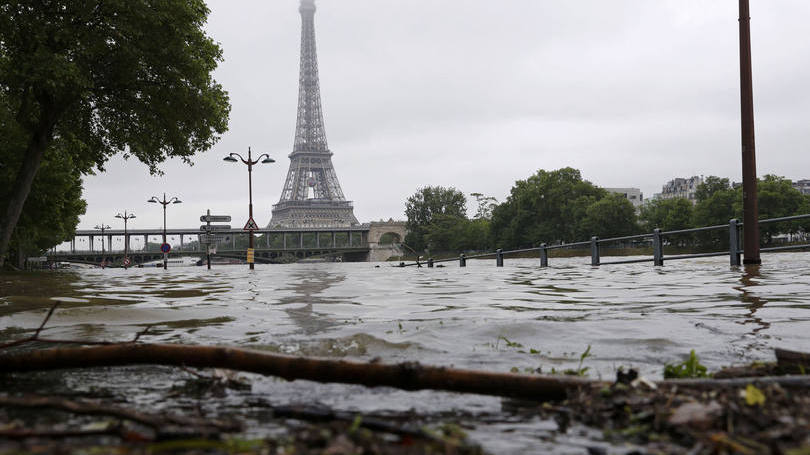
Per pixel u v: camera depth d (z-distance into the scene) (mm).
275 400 2312
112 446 1586
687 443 1630
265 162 35281
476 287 9969
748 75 12992
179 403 2256
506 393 2203
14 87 19984
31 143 20094
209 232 35625
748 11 12906
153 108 21859
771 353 3125
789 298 5969
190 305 6664
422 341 3717
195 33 21984
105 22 19828
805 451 1442
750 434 1618
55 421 1891
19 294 8969
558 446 1678
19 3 18422
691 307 5469
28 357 2689
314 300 7402
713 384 2109
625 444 1671
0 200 31469
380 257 150375
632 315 4965
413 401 2289
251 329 4512
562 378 2188
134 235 139750
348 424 1882
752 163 13195
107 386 2582
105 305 6691
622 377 2215
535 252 95750
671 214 89250
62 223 42281
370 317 5316
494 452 1623
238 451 1573
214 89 23938
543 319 4836
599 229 87438
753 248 13242
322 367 2352
